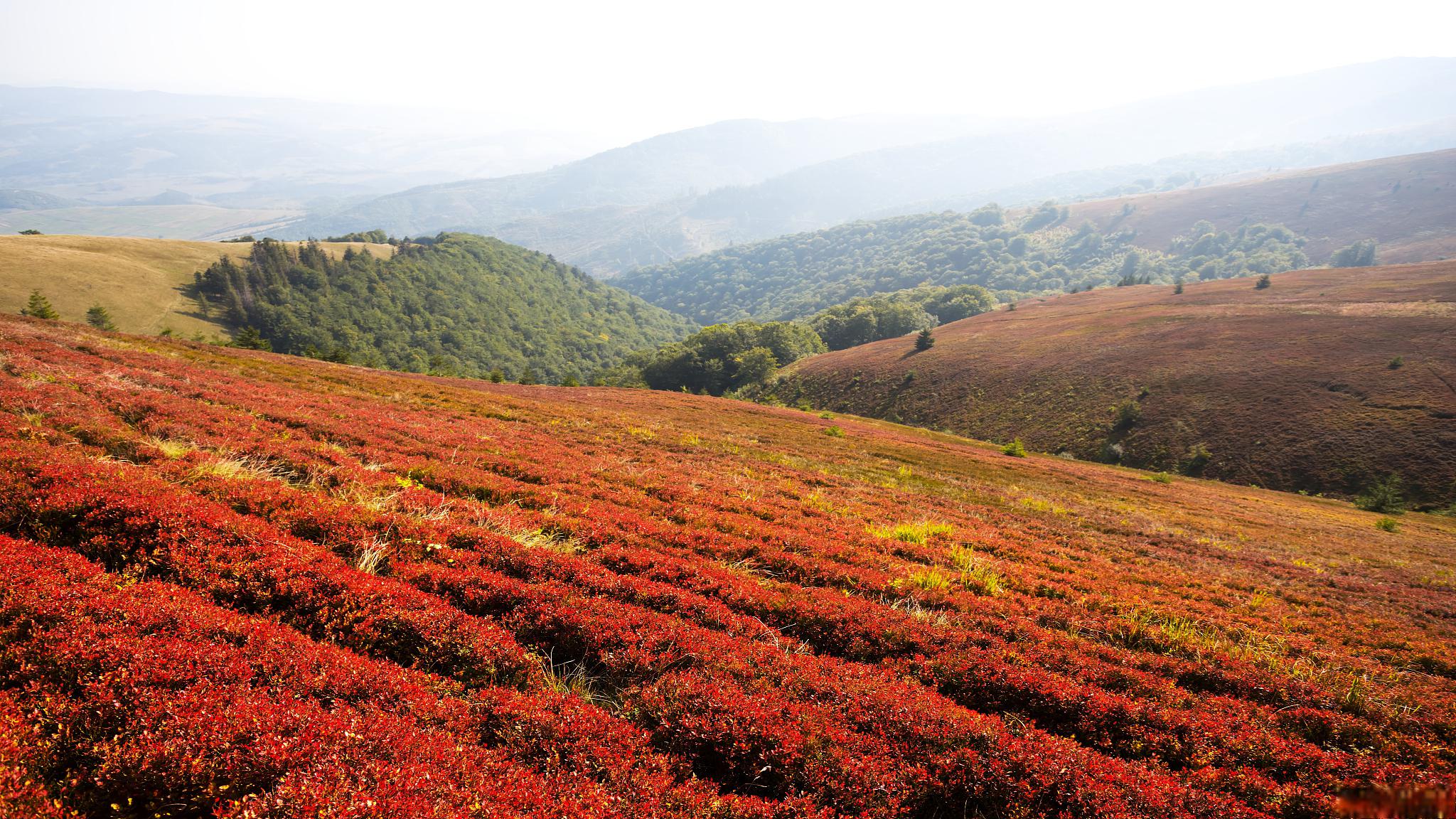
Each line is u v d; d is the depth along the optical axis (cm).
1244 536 3086
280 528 838
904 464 3888
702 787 481
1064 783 539
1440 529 5031
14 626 475
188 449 1166
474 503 1195
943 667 779
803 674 668
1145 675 871
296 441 1460
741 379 13488
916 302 19838
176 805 386
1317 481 6700
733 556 1179
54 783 388
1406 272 12700
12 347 1970
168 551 672
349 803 378
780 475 2530
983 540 1794
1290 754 672
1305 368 8444
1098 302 15350
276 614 608
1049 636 986
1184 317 11488
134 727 414
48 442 1021
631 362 17062
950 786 521
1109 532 2569
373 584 674
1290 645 1202
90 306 13375
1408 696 945
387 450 1636
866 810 479
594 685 631
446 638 604
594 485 1628
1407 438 6669
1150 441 8000
